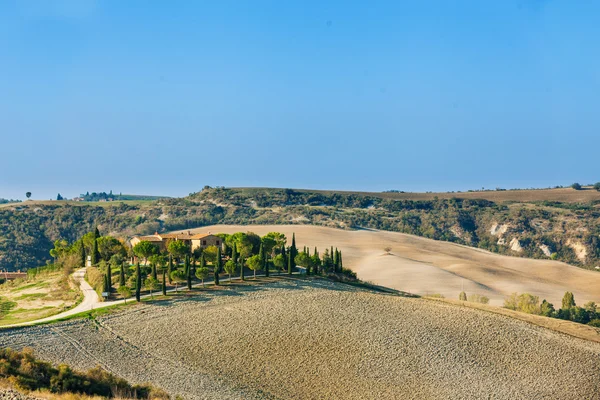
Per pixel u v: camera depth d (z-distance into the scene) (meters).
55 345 91.44
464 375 94.00
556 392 90.19
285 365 93.25
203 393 79.56
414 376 92.50
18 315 110.00
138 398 65.62
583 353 103.69
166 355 93.19
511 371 96.44
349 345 101.25
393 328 109.00
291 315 112.88
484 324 114.00
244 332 104.12
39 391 58.59
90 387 64.44
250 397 80.56
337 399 83.44
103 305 114.75
